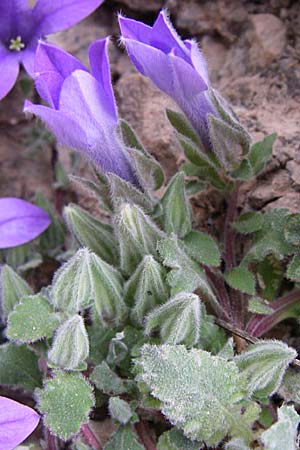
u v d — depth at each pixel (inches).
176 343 6.7
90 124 6.4
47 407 6.4
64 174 10.1
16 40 8.8
